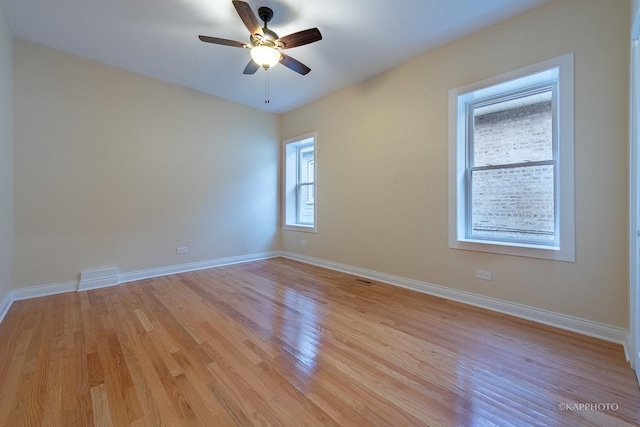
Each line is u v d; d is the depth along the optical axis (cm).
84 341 211
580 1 221
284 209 540
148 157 387
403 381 165
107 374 171
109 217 358
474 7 244
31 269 308
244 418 136
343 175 423
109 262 359
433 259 318
